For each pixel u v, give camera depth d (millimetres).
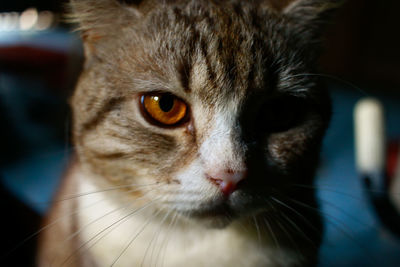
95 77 250
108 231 254
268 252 256
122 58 241
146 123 233
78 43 358
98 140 245
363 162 347
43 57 563
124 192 246
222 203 228
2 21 751
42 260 287
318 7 265
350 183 392
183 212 233
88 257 257
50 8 744
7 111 465
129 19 252
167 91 230
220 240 256
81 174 263
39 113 493
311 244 259
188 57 231
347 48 806
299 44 255
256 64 233
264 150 238
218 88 229
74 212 264
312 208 251
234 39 236
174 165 230
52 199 308
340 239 346
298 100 245
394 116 561
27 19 749
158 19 246
